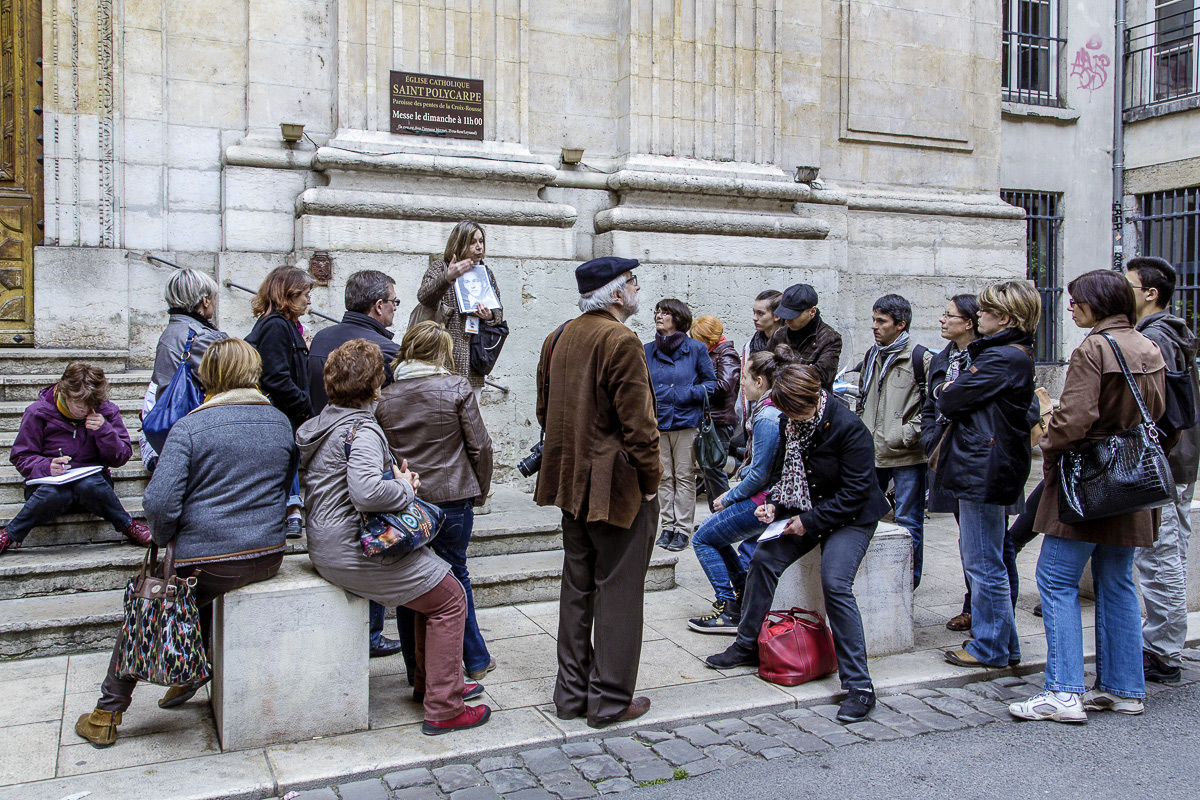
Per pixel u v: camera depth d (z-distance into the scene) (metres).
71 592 4.63
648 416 3.55
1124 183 12.01
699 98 8.41
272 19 7.16
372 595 3.56
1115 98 11.89
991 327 4.30
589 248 8.17
